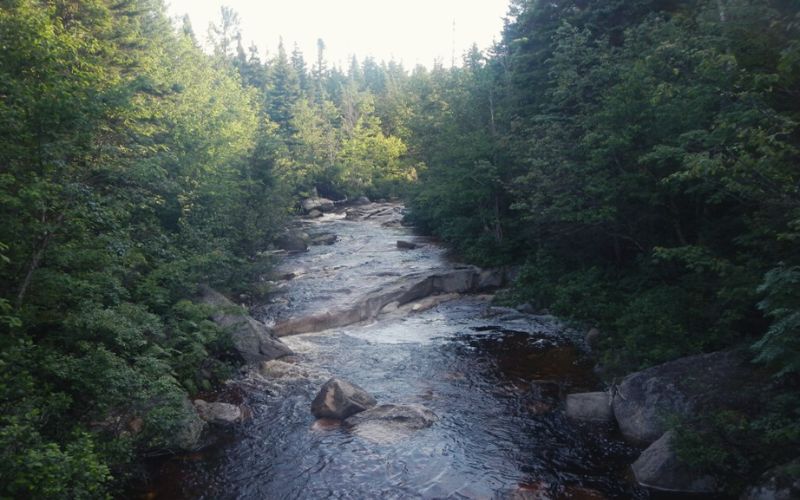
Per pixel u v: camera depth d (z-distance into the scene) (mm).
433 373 15430
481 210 29297
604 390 13188
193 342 14180
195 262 17344
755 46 10773
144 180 13211
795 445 8305
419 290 24094
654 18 17078
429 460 10516
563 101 18516
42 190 9383
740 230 12828
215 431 11977
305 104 71312
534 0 25000
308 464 10547
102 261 11398
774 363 9445
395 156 70562
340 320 20750
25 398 8023
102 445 9016
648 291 14102
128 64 24078
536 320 20062
